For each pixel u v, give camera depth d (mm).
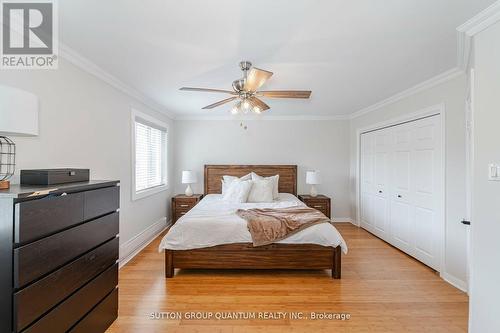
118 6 1488
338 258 2619
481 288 1575
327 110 4461
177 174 4988
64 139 2121
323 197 4582
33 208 1209
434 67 2428
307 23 1670
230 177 4652
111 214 1847
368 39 1889
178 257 2664
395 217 3570
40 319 1274
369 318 1981
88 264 1604
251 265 2674
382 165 3912
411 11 1534
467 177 2305
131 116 3256
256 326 1885
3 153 1609
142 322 1917
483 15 1528
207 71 2562
